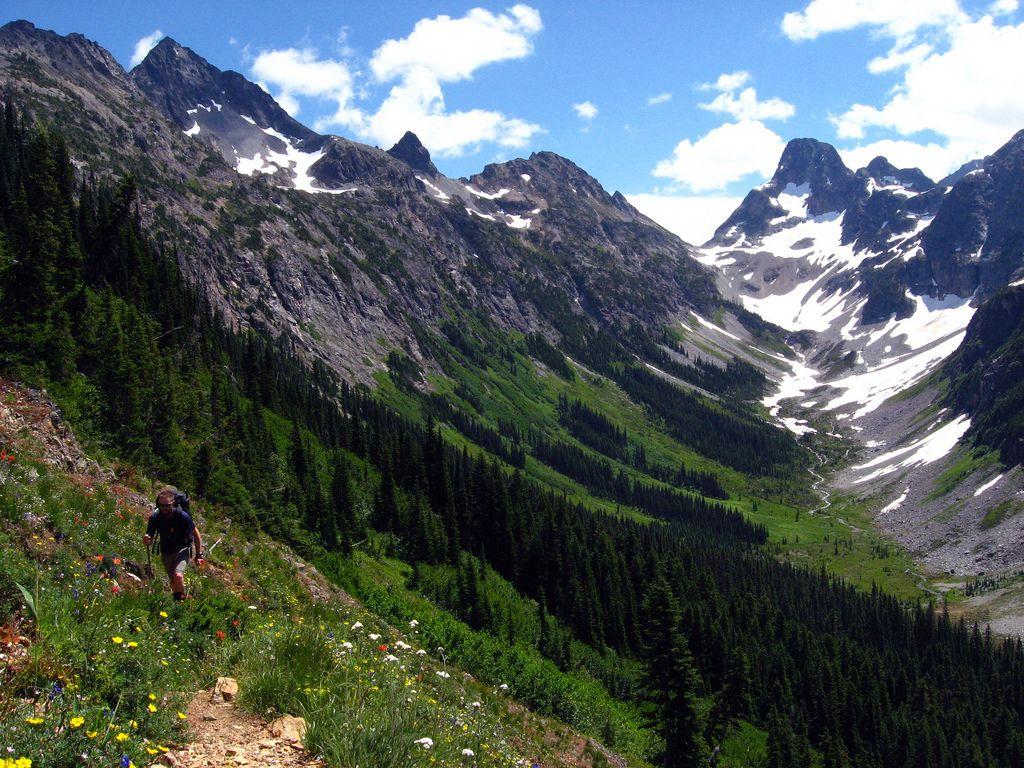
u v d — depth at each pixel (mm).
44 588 9195
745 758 77562
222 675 9539
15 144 107312
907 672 120500
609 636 92500
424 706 10320
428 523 80562
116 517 16266
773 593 145500
